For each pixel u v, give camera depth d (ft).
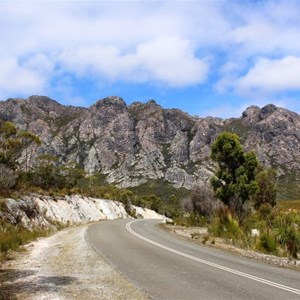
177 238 83.46
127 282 34.94
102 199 224.53
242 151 113.29
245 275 38.55
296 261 50.60
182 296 29.66
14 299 28.58
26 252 57.31
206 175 595.47
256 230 81.20
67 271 40.96
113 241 71.67
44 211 112.98
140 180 625.41
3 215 85.97
